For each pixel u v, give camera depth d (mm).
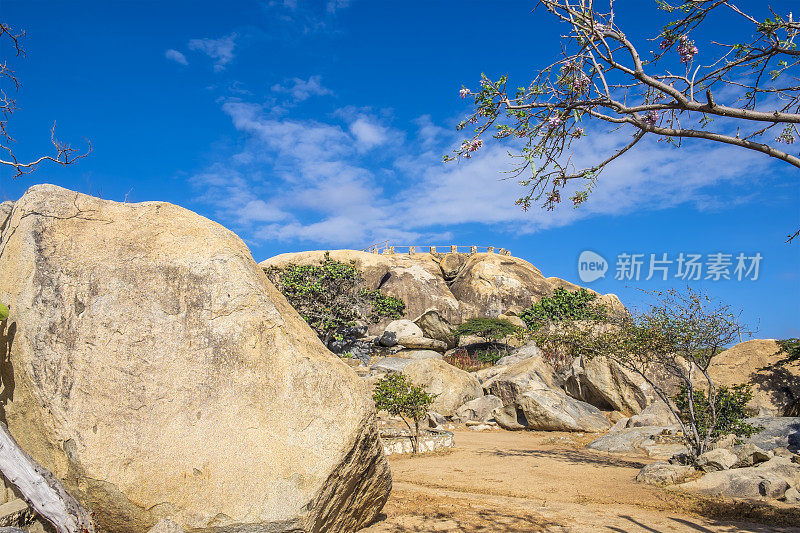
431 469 12438
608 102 5121
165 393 5270
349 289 39219
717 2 5105
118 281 5582
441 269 63469
